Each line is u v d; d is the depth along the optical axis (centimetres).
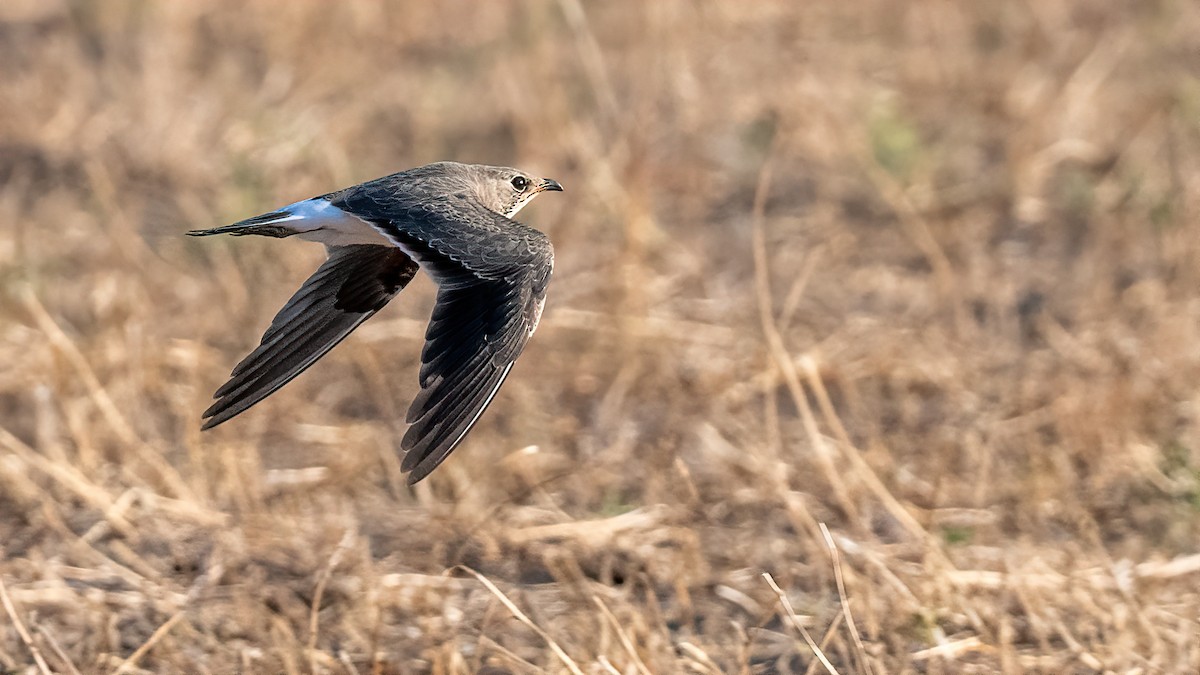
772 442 1320
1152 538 1241
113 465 1328
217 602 1153
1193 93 1953
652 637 1062
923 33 2239
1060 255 1727
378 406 1443
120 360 1430
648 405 1438
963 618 1110
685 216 1794
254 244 1565
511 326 884
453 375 871
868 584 1123
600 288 1583
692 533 1209
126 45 2205
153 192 1809
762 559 1208
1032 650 1095
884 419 1426
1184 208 1722
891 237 1761
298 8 2247
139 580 1180
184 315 1538
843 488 1269
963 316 1580
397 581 1154
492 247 912
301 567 1189
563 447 1377
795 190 1858
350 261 1016
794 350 1509
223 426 1372
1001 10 2289
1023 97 2027
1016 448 1373
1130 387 1393
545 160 1864
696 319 1585
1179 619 1112
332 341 1003
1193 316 1524
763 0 2275
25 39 2244
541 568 1203
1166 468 1317
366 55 2169
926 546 1168
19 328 1514
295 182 1722
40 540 1234
